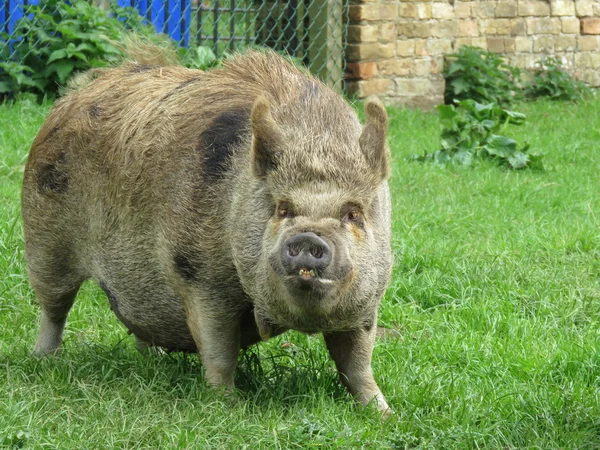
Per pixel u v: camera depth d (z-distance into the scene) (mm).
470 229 9031
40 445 4418
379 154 4602
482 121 12023
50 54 12242
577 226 8977
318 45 14297
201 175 5008
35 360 5590
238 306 5059
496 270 7633
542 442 4836
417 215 9164
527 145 11984
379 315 6883
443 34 15602
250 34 14906
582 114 15359
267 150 4547
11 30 12719
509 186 10664
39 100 12461
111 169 5406
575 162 12312
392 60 15016
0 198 8695
